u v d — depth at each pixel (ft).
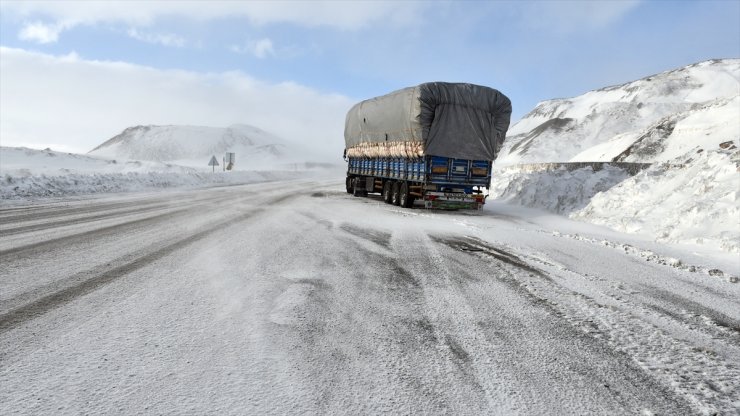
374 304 15.33
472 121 52.95
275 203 54.19
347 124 80.89
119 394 8.80
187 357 10.59
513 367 10.80
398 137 58.08
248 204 51.39
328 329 12.79
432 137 51.72
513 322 14.06
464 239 31.30
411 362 10.82
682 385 10.24
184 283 16.89
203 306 14.34
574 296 17.38
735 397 9.74
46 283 16.37
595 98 510.58
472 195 53.01
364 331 12.76
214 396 8.84
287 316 13.71
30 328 12.08
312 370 10.16
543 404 9.11
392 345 11.84
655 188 43.57
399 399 9.03
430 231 34.83
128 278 17.35
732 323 14.99
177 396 8.79
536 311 15.28
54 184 62.13
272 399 8.81
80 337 11.57
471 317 14.38
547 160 279.08
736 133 96.32
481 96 53.11
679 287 19.80
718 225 31.96
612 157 146.82
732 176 35.78
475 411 8.71
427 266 21.86
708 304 17.25
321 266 20.76
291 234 30.01
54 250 22.12
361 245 27.07
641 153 126.21
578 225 43.14
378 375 10.05
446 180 52.95
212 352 10.91
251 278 18.02
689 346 12.69
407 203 57.41
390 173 62.75
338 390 9.29
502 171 90.48
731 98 115.85
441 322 13.79
